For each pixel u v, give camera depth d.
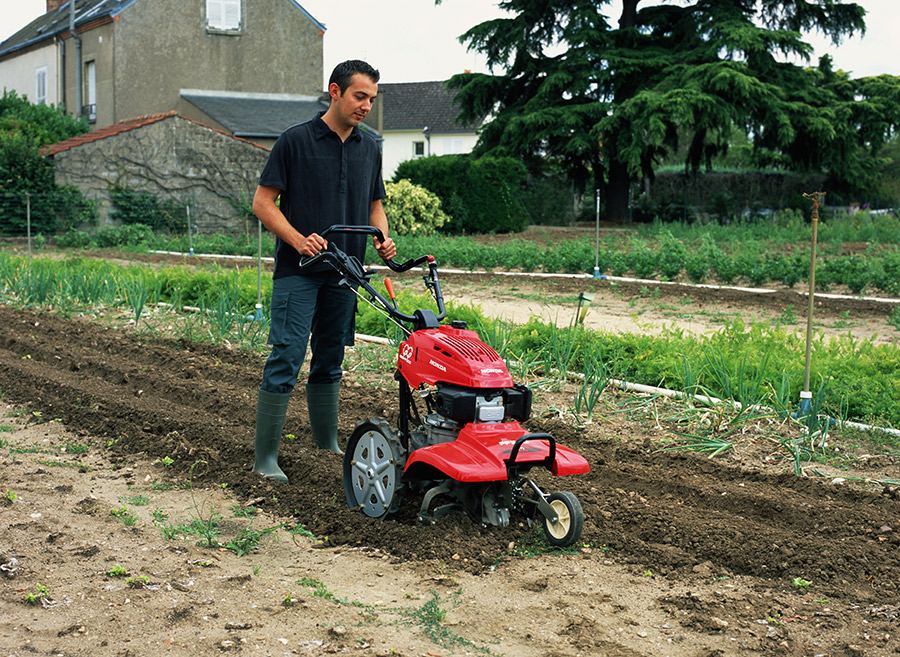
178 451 6.11
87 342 10.38
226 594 3.88
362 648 3.42
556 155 33.16
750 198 36.53
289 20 34.94
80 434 6.67
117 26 31.92
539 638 3.55
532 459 4.35
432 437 4.70
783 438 6.52
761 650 3.51
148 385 8.21
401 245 21.41
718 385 7.79
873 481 5.70
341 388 8.12
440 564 4.29
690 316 12.58
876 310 13.02
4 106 32.31
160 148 28.75
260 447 5.64
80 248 25.31
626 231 30.80
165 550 4.39
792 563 4.39
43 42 37.69
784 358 8.02
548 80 31.84
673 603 3.93
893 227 28.28
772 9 32.59
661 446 6.51
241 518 4.94
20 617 3.60
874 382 7.34
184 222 29.11
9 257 17.08
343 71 5.32
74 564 4.17
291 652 3.37
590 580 4.17
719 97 28.91
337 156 5.51
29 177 27.00
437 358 4.62
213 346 10.03
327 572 4.21
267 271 16.34
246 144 29.88
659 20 33.59
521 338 9.15
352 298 5.84
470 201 30.94
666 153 34.41
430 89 54.66
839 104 31.39
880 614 3.86
